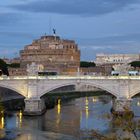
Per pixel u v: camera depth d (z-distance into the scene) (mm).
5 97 166250
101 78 135750
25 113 131875
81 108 155875
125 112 40406
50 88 137125
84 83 136750
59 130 104500
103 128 103625
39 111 132750
